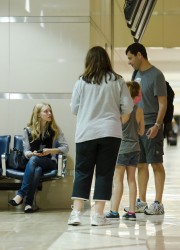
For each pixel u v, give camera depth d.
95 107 10.17
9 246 8.53
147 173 12.65
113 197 11.49
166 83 12.53
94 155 10.26
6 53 13.53
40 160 12.48
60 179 13.36
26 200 12.41
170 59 28.36
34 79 13.49
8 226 10.46
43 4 13.41
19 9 13.49
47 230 9.98
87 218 11.48
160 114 12.03
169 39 23.58
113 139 10.12
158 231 9.92
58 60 13.41
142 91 12.28
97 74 10.29
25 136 12.87
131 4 18.09
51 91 13.45
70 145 13.38
